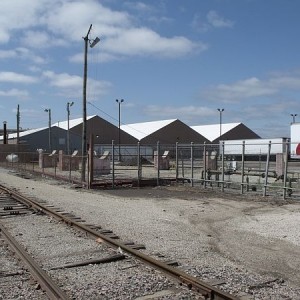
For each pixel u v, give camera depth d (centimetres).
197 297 662
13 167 5134
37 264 843
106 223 1347
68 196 2188
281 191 2272
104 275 779
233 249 1007
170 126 10238
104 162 3403
